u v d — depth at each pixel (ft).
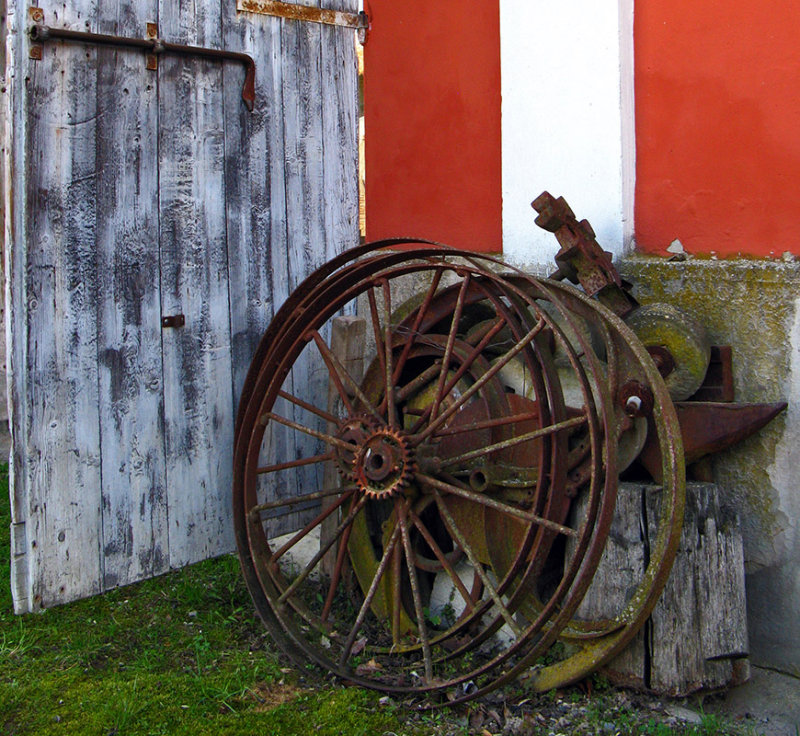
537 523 9.54
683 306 11.06
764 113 10.61
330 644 11.50
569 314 9.48
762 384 10.45
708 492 9.89
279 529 14.19
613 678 10.02
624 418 10.31
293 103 14.05
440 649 10.87
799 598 10.35
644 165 11.80
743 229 10.88
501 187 13.53
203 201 13.05
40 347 11.53
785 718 9.86
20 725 9.34
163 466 12.81
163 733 9.23
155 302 12.62
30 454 11.53
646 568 9.78
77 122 11.71
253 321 13.74
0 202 19.34
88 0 11.72
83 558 12.09
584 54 11.96
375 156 15.65
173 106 12.66
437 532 12.01
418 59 14.74
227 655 11.14
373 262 11.34
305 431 11.48
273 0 13.66
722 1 10.90
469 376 11.45
